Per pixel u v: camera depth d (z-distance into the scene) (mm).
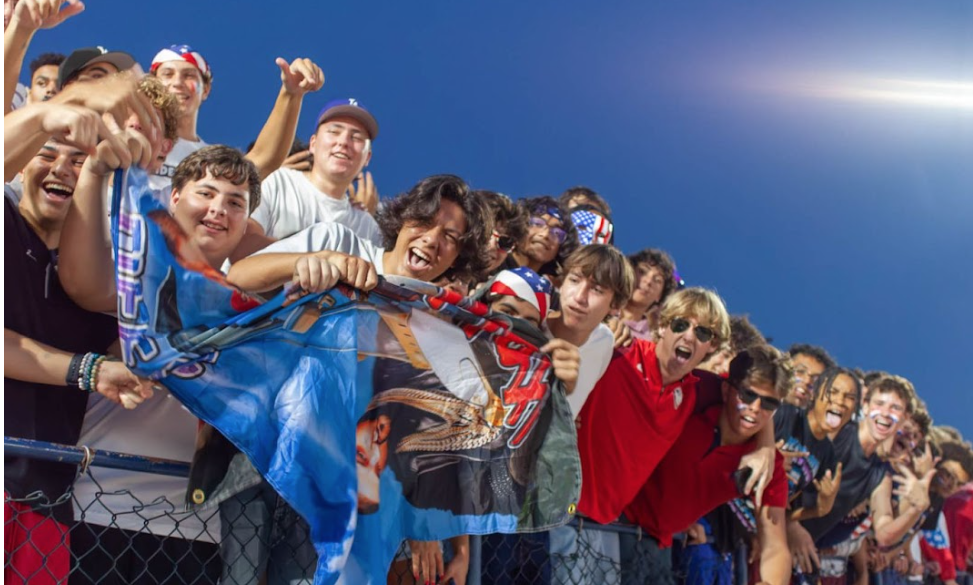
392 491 3672
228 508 3490
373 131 4625
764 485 4840
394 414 3730
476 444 3877
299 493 3328
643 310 5180
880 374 6223
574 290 4344
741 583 4992
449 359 3879
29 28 3650
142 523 3486
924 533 6730
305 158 4633
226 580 3428
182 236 3381
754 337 5445
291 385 3447
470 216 4082
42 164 3400
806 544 5449
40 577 3135
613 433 4465
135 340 3199
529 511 3922
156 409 3582
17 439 3012
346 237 4078
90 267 3316
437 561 3834
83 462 3133
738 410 4832
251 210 3650
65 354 3219
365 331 3688
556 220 4660
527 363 4055
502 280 4156
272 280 3557
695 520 4773
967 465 6871
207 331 3328
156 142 3488
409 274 4020
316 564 3488
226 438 3443
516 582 4281
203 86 4383
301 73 4418
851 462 5781
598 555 4383
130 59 3736
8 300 3219
